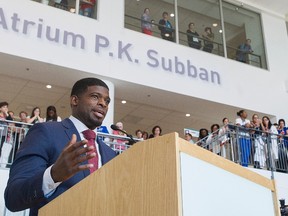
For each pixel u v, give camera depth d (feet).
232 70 32.19
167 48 29.81
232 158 22.09
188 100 30.12
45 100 30.42
